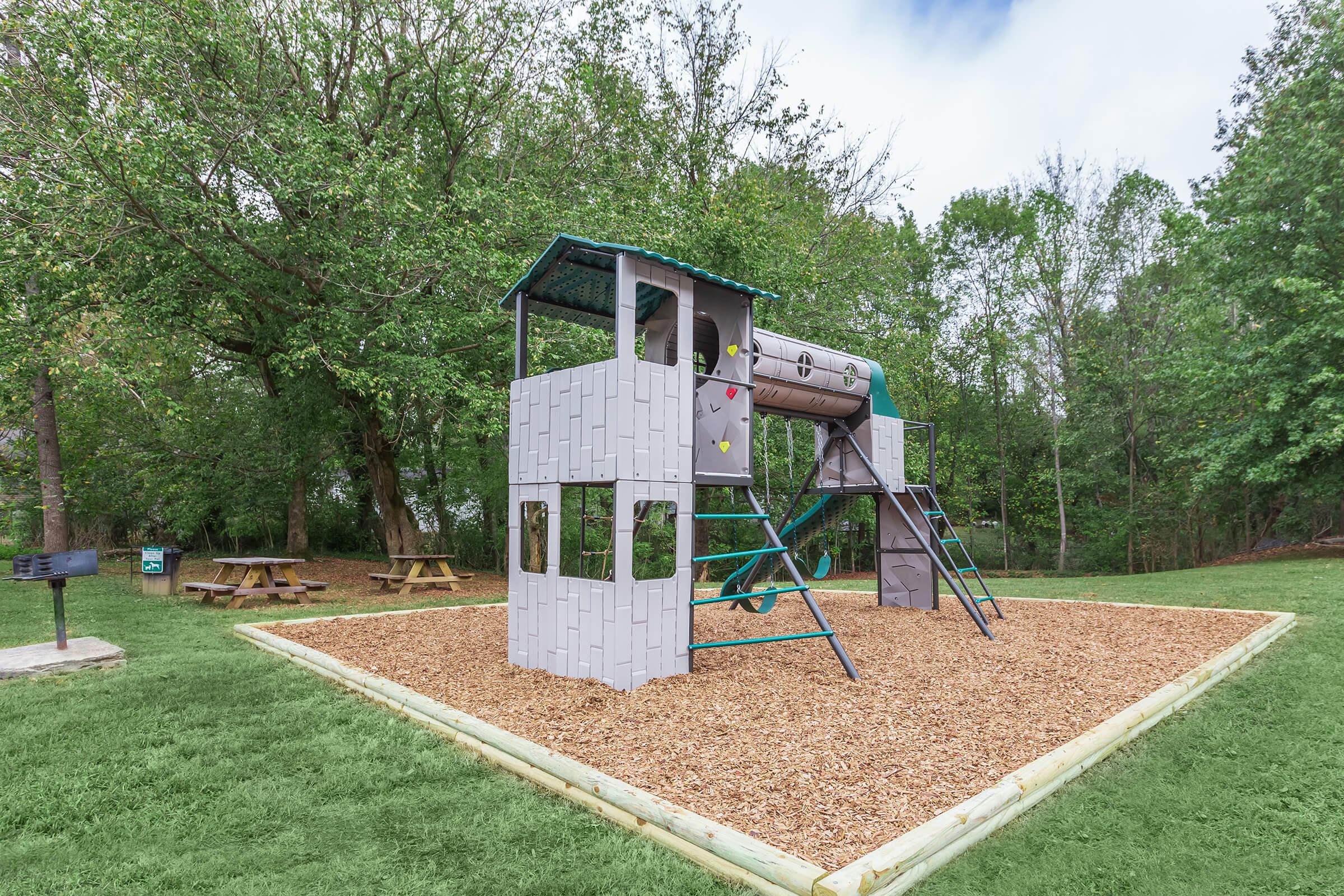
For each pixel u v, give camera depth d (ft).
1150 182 71.41
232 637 22.95
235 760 11.76
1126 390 68.69
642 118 51.26
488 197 38.29
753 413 19.10
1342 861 8.63
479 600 34.68
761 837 8.50
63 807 9.94
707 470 19.92
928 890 7.93
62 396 45.37
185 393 53.21
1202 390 53.72
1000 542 84.79
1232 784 10.97
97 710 14.53
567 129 47.32
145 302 36.09
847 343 54.13
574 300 20.89
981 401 85.46
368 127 43.19
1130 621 25.79
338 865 8.43
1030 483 80.02
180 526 55.01
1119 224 72.64
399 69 42.39
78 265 32.37
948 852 8.55
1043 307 75.92
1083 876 8.29
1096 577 51.93
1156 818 9.80
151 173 30.17
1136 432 69.97
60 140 29.60
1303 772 11.40
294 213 36.60
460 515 63.16
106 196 30.35
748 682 16.40
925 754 11.55
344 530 71.31
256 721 13.91
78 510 51.93
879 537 31.40
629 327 16.19
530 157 47.01
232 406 57.00
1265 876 8.30
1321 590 31.53
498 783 10.93
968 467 78.59
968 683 16.38
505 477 50.39
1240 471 50.06
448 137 43.88
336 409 45.83
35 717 13.94
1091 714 13.84
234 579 41.11
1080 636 22.59
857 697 15.11
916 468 55.42
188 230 34.27
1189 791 10.71
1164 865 8.54
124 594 33.94
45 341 32.42
